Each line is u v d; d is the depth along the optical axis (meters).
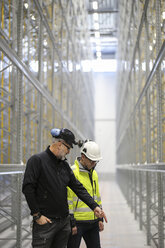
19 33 7.56
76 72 21.19
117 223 12.72
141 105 12.16
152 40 9.70
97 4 31.14
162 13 8.38
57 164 4.19
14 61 6.87
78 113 22.48
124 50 20.66
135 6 12.81
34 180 3.99
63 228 4.21
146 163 9.79
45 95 10.81
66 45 16.62
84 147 5.44
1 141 9.93
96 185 5.63
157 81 7.52
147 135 9.75
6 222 9.59
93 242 5.55
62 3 14.80
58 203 4.09
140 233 10.72
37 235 3.99
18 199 7.20
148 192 9.34
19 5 7.65
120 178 32.00
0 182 10.35
